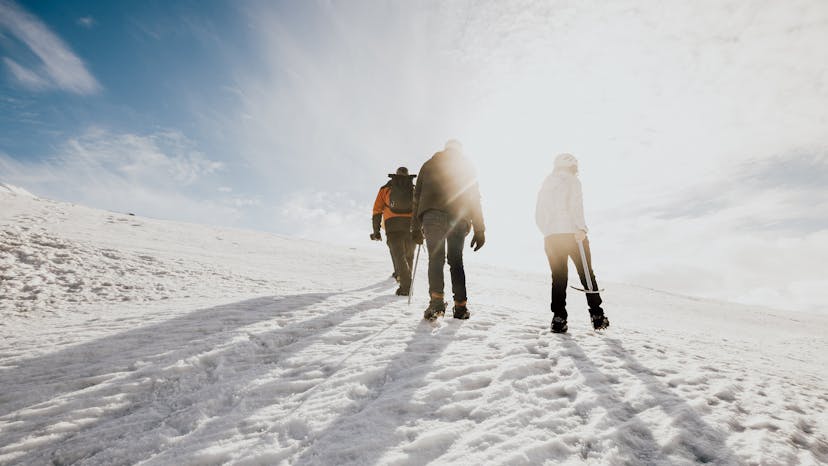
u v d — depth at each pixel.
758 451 1.47
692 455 1.47
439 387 2.01
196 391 2.09
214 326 3.23
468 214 3.54
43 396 2.07
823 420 1.84
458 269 3.46
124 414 1.91
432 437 1.56
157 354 2.59
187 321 3.42
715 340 6.64
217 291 5.88
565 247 3.22
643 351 2.73
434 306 3.33
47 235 8.97
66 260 7.23
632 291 17.19
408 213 5.32
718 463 1.42
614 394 1.96
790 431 1.66
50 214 12.47
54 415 1.88
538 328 3.31
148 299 5.31
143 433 1.69
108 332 3.19
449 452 1.47
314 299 4.50
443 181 3.46
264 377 2.23
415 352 2.59
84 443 1.63
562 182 3.31
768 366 3.98
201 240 13.07
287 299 4.47
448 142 3.64
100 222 12.88
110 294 5.59
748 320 12.92
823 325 14.16
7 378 2.31
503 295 10.20
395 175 5.45
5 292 5.39
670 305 13.84
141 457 1.51
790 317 15.73
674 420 1.70
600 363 2.40
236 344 2.74
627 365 2.39
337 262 11.88
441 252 3.40
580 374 2.21
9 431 1.74
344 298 4.65
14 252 7.26
